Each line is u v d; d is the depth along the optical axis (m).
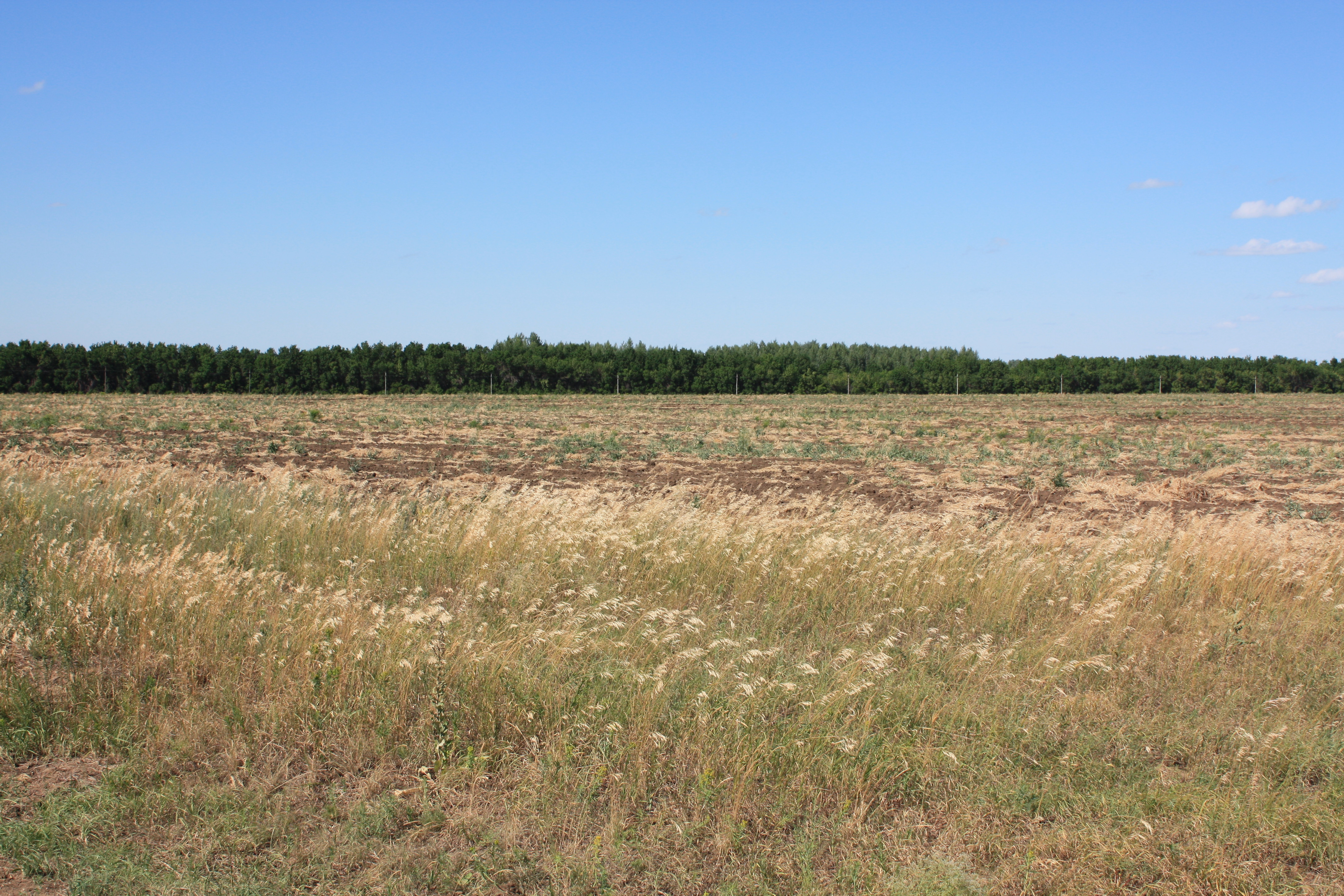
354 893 3.96
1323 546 9.96
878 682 6.08
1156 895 4.09
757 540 9.48
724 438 32.41
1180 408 59.66
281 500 10.97
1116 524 13.65
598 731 5.28
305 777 4.91
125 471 13.95
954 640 7.26
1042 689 6.11
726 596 8.37
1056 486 19.05
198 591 7.01
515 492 16.97
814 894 4.02
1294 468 23.19
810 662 6.49
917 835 4.55
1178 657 6.90
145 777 4.79
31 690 5.55
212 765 4.96
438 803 4.65
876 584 8.30
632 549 8.98
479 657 5.87
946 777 5.02
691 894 4.05
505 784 4.87
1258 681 6.44
